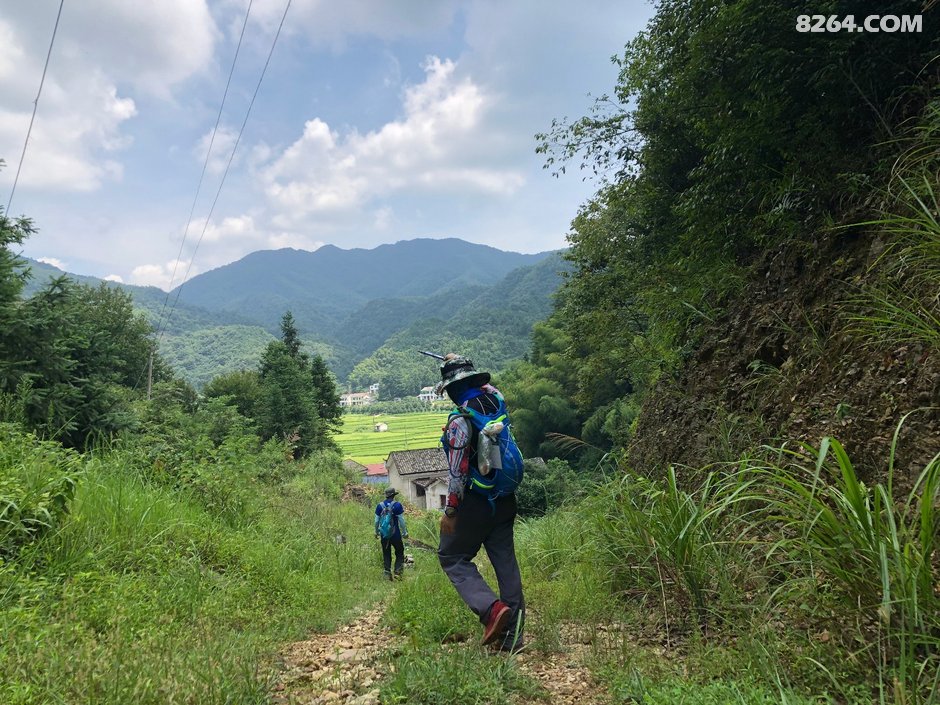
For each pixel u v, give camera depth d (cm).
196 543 574
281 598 538
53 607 347
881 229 453
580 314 1966
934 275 337
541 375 4897
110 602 372
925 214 345
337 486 2741
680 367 805
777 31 552
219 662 283
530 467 1920
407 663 291
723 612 308
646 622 365
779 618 278
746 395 559
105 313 4981
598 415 3419
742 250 774
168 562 496
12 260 980
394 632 417
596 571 462
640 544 391
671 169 1258
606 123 1466
